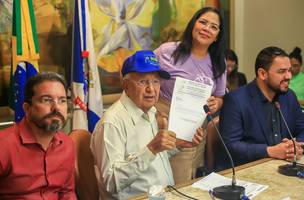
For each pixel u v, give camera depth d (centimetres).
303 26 433
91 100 293
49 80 156
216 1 416
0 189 157
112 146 171
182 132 201
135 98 181
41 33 292
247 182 170
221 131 225
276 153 206
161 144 162
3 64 272
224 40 243
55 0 297
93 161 182
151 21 360
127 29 344
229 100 226
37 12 288
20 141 157
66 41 306
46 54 296
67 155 168
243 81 398
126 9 341
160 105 231
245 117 222
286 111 231
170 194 158
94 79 296
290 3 437
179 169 230
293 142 204
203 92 206
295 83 404
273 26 448
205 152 230
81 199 178
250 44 459
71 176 171
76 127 285
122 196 174
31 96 156
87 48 293
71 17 307
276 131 225
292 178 176
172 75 233
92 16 321
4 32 270
